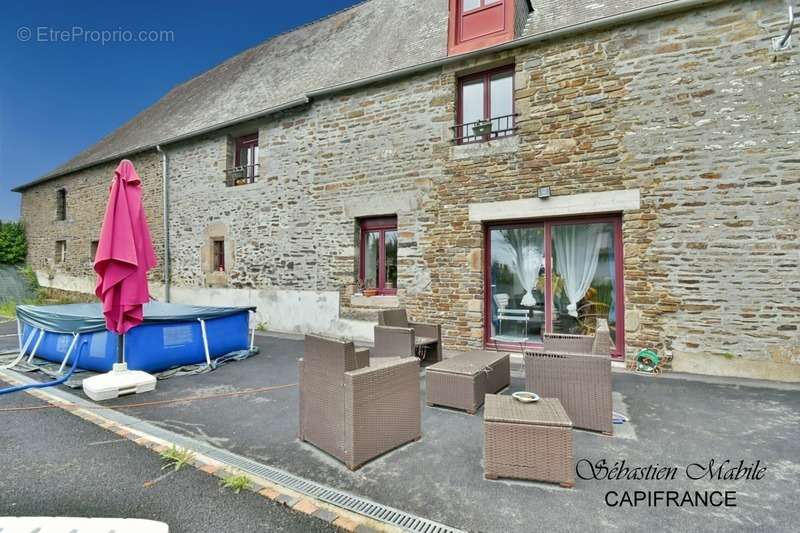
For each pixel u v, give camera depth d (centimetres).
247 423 353
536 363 341
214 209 974
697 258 504
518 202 608
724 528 205
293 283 844
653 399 406
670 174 518
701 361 502
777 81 475
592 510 221
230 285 941
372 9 1046
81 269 1324
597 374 323
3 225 1593
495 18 642
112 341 496
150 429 340
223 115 1015
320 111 813
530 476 250
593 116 561
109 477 258
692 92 511
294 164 848
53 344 550
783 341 468
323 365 296
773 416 359
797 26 467
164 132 1145
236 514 219
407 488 245
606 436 318
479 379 388
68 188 1393
